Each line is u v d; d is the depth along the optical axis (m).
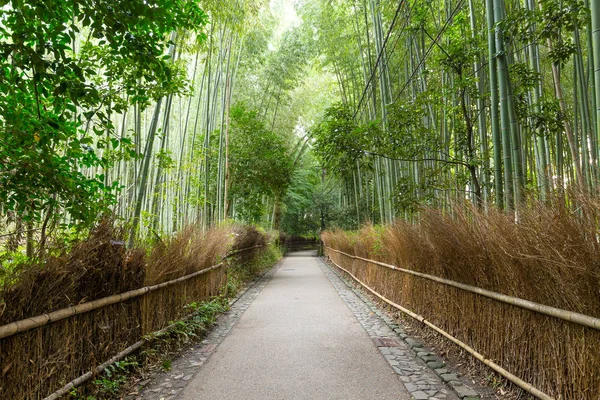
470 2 5.64
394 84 10.45
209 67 10.43
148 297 4.04
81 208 3.09
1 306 2.10
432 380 3.44
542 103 5.45
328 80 20.16
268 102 16.22
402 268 6.06
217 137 12.80
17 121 2.61
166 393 3.20
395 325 5.63
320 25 12.01
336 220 21.61
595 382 2.17
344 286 10.56
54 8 2.37
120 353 3.32
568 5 3.68
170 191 10.73
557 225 2.40
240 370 3.77
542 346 2.64
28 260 2.59
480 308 3.52
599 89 2.75
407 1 7.03
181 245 5.36
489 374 3.34
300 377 3.56
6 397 2.12
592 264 2.17
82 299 2.79
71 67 2.58
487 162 5.93
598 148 2.78
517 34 4.15
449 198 4.58
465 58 5.16
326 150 6.18
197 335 5.02
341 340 4.87
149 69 3.29
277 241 24.61
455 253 3.98
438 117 7.99
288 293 9.22
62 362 2.55
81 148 3.26
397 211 6.41
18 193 2.77
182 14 3.30
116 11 2.44
